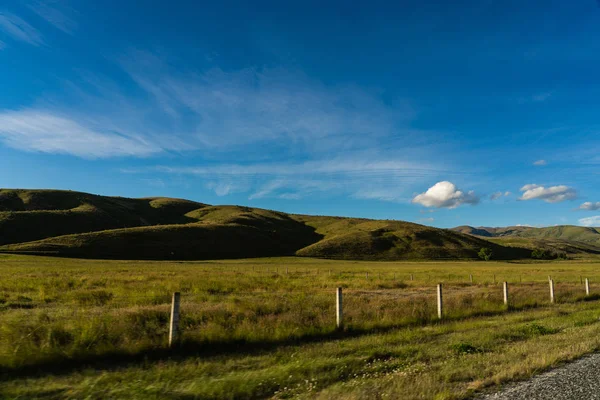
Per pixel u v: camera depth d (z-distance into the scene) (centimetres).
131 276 3169
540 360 729
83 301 1549
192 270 4725
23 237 11100
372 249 13600
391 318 1227
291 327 1044
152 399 549
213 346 898
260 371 685
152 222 17100
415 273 4678
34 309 1318
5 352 712
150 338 875
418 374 671
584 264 9750
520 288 2269
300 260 10700
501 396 554
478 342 940
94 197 17600
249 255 11969
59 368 722
